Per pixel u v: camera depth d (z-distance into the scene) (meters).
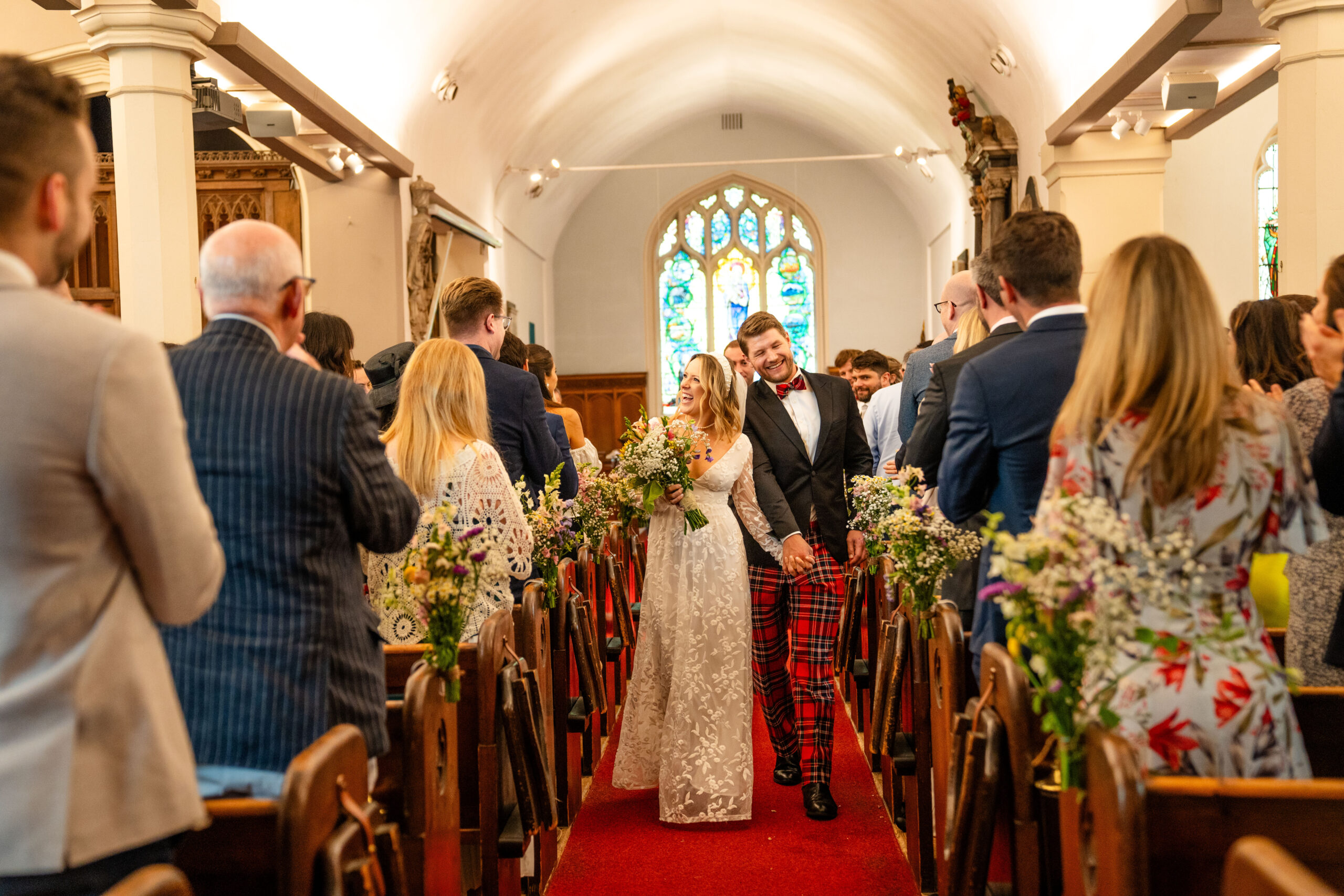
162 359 1.54
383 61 9.23
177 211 5.43
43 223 1.50
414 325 10.22
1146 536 1.96
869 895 3.64
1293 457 2.02
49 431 1.39
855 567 4.78
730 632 4.30
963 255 14.77
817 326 19.72
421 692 2.40
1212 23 6.94
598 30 13.06
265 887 1.81
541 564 4.25
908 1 11.12
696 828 4.30
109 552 1.48
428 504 3.28
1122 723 1.94
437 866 2.50
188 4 5.34
